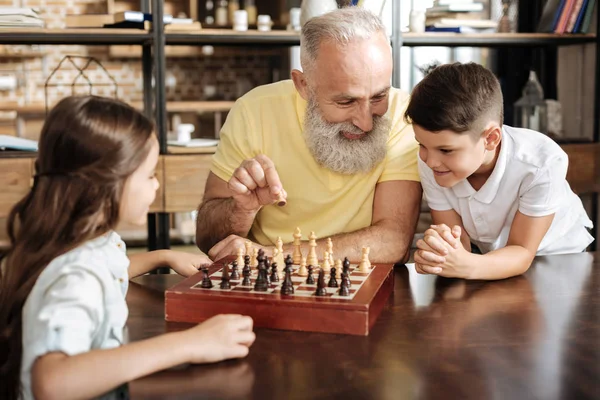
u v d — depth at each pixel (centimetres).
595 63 345
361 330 107
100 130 101
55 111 103
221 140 185
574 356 98
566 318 115
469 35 334
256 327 111
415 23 337
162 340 94
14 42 319
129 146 102
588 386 88
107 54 544
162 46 306
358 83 151
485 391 86
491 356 98
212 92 582
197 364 95
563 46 374
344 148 163
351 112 157
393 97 184
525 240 155
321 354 99
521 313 118
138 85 555
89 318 94
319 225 179
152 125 108
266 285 116
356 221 178
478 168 159
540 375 91
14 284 100
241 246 153
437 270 138
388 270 130
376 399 84
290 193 179
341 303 108
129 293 132
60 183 101
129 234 495
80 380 87
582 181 337
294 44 342
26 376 93
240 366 95
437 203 168
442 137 139
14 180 296
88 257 100
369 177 175
